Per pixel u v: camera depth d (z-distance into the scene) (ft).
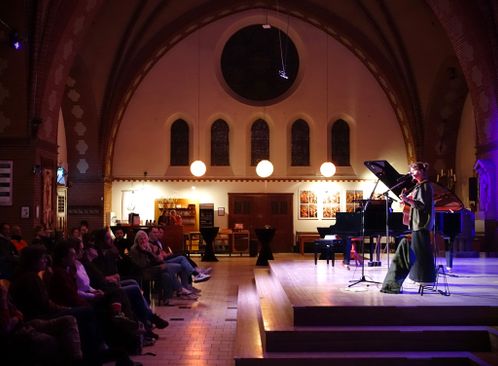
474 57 44.14
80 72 59.77
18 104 42.11
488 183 44.32
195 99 69.31
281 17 69.15
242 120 69.62
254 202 69.62
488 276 30.48
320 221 69.41
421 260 23.76
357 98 69.15
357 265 38.86
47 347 17.10
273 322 21.94
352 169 69.56
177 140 69.92
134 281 27.20
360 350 20.33
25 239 42.39
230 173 69.62
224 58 70.69
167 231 56.85
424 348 20.26
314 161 69.67
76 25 43.83
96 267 26.20
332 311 21.29
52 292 20.57
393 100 67.56
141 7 57.93
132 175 68.90
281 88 70.69
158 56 67.77
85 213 64.85
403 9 56.85
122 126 68.90
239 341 22.38
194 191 69.36
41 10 40.29
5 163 42.52
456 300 22.44
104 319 21.24
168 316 30.63
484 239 45.73
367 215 30.94
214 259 62.49
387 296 23.70
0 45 40.75
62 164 63.31
